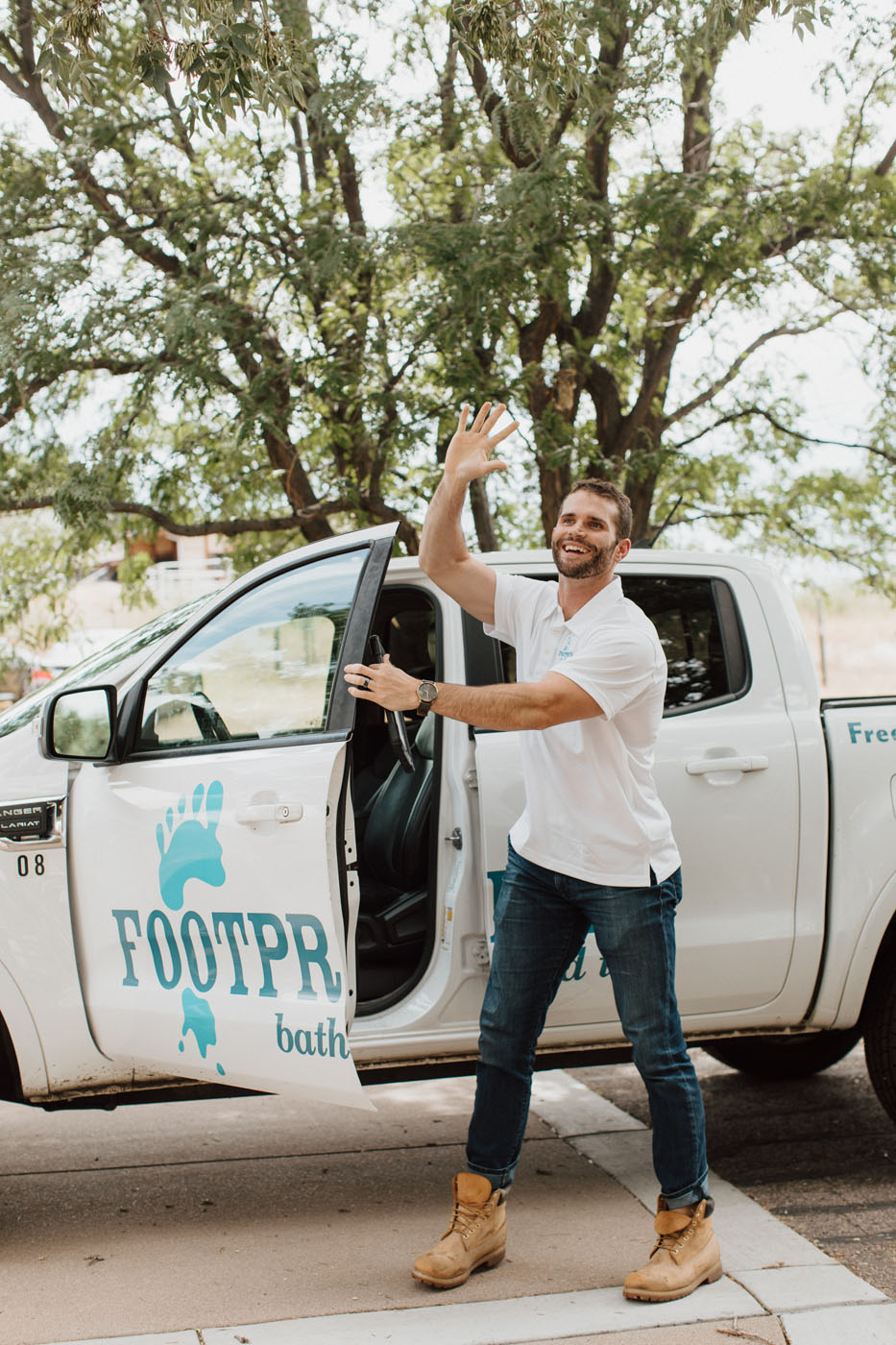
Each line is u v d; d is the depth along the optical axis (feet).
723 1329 9.07
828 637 53.42
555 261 23.03
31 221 24.13
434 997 10.79
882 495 30.09
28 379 23.50
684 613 12.09
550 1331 9.06
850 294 27.12
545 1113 14.61
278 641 10.64
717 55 22.44
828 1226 11.09
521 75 14.48
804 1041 15.40
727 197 24.58
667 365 27.14
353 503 25.91
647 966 9.48
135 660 11.26
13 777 10.67
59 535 30.32
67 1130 14.21
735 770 11.56
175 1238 11.01
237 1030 9.96
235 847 10.05
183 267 24.17
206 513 28.94
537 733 9.66
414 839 11.65
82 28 13.62
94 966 10.66
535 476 27.66
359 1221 11.39
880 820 11.91
